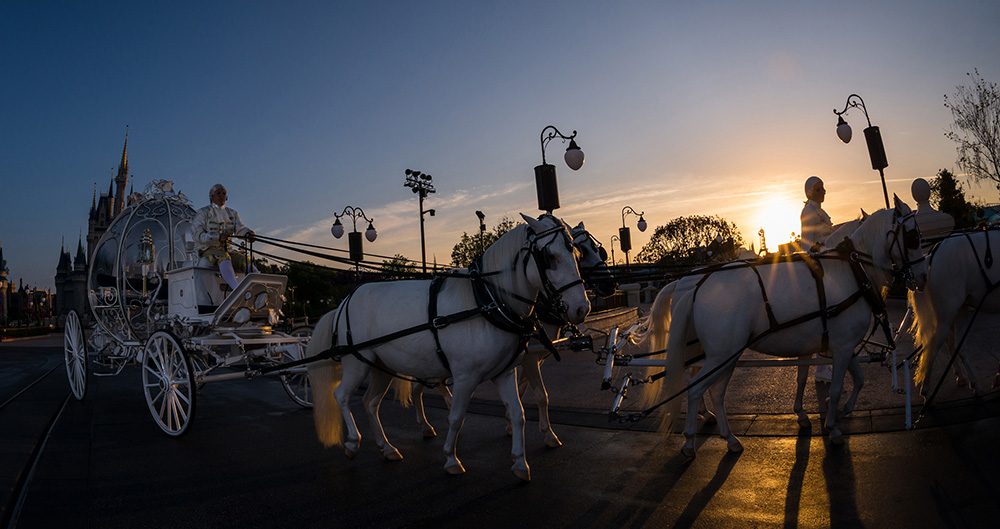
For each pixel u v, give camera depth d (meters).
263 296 6.99
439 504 4.54
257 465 5.75
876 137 13.65
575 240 5.91
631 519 4.09
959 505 3.87
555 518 4.17
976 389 6.44
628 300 22.50
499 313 4.86
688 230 68.31
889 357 6.19
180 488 5.05
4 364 17.50
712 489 4.55
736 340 5.25
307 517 4.35
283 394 10.52
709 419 6.64
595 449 5.91
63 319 74.81
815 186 6.93
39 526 4.17
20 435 6.91
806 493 4.33
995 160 27.53
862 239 5.59
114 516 4.39
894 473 4.54
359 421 8.00
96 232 107.56
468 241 40.41
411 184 24.56
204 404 9.48
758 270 5.38
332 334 5.91
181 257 8.90
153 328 8.32
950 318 6.37
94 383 12.42
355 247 20.06
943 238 6.59
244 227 8.07
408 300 5.41
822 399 6.97
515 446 5.07
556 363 12.41
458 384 5.05
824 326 5.26
